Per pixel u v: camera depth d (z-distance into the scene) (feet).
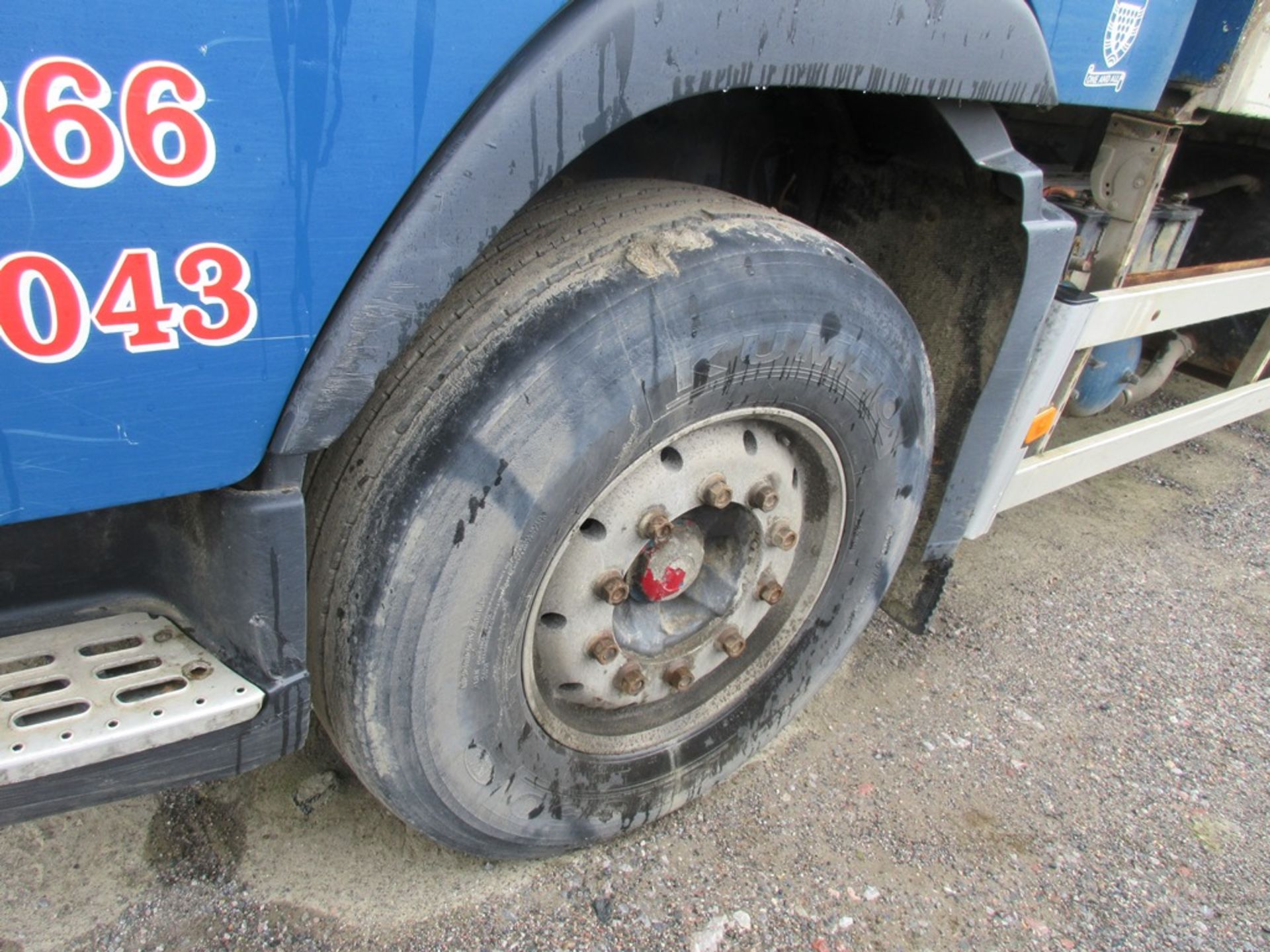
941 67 5.43
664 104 4.27
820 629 7.08
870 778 7.65
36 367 3.22
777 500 6.03
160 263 3.27
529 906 6.15
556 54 3.79
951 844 7.13
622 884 6.40
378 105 3.43
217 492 4.01
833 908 6.43
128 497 3.63
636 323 4.74
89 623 4.47
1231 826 7.73
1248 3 7.73
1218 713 9.14
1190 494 13.65
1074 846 7.29
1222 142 13.17
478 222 3.86
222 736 4.26
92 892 5.84
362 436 4.71
